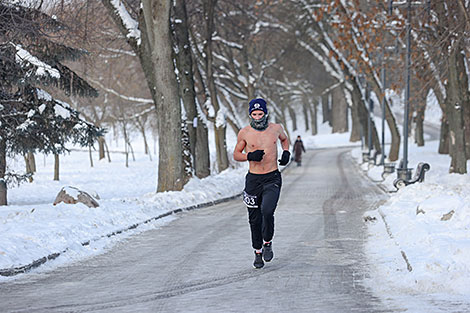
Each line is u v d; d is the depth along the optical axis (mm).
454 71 49656
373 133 101562
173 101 41125
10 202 60000
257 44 99438
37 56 38094
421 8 48344
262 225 17969
